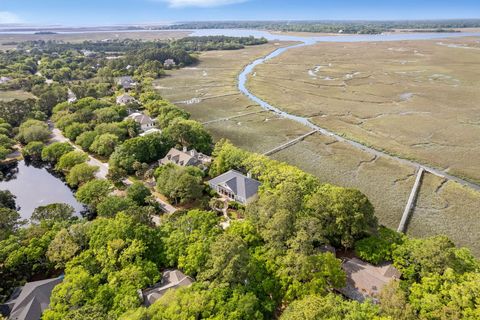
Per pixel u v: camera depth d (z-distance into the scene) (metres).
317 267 41.94
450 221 61.47
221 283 39.97
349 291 42.81
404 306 36.25
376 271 44.91
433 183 73.75
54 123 116.69
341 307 36.66
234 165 76.56
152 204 64.25
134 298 38.41
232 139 100.50
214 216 53.47
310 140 98.38
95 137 90.94
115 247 45.09
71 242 47.03
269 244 46.41
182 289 39.50
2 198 67.06
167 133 89.56
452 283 38.47
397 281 40.19
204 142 89.88
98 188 65.31
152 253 47.50
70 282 40.00
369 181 75.50
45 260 47.59
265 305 39.31
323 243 49.47
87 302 38.28
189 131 89.06
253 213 52.97
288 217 47.03
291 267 42.25
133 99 139.38
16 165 90.06
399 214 63.75
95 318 34.94
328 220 50.94
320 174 79.12
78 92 141.75
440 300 37.00
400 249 45.97
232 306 37.22
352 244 49.41
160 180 69.19
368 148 92.81
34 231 50.56
